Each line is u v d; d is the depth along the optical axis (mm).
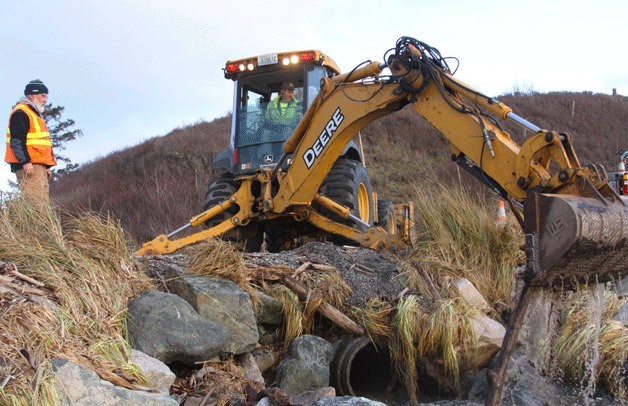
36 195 4613
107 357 3416
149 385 3414
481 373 4910
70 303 3586
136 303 4043
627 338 4656
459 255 5949
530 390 4617
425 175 15969
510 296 5754
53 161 6230
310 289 5055
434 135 20672
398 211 8891
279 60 7414
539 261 3672
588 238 3570
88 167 20406
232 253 4836
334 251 5688
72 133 28344
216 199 7305
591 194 3863
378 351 5168
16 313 3229
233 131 7629
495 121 4777
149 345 3840
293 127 7418
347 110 5738
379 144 20172
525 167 4254
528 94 28375
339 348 4910
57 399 2889
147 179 16188
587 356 4578
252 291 4824
